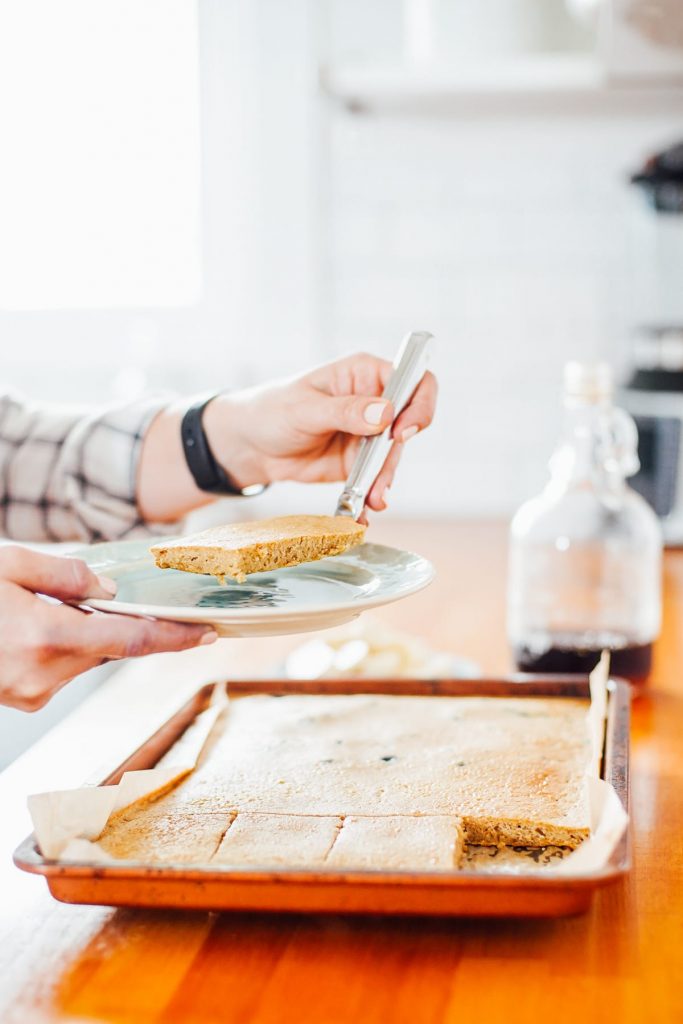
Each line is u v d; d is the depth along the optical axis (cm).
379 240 286
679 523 231
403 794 102
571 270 280
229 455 136
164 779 104
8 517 151
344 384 125
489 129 278
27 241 298
